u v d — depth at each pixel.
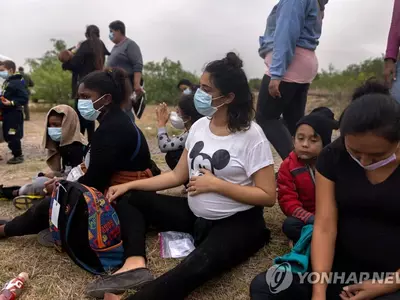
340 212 2.06
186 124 3.70
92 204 2.50
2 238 3.03
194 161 2.66
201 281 2.25
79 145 3.74
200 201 2.57
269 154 2.57
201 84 2.56
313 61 3.69
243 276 2.54
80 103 2.93
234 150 2.55
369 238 1.96
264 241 2.81
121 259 2.61
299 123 2.71
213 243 2.36
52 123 3.68
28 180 4.54
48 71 16.69
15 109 5.64
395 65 3.63
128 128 2.91
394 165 1.89
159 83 17.23
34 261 2.74
